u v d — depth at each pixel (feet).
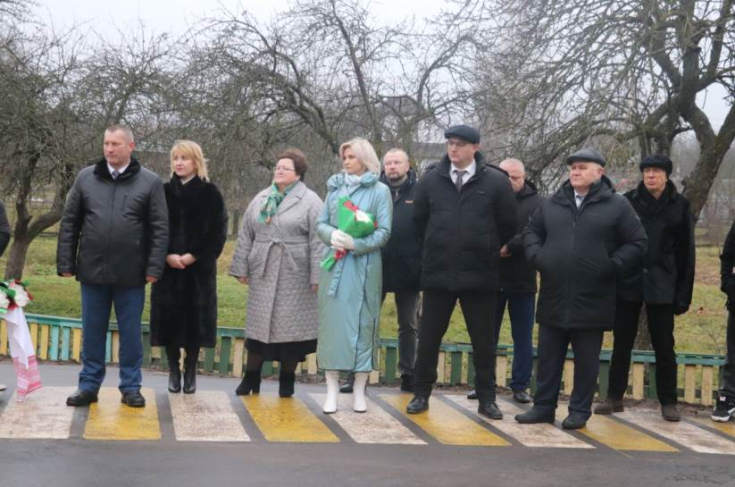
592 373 21.93
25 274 69.26
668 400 23.98
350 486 15.97
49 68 50.88
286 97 41.68
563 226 21.90
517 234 24.36
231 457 17.57
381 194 22.34
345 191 22.39
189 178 23.29
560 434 21.22
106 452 17.49
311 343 23.54
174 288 23.31
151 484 15.49
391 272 25.20
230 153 40.16
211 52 41.47
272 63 41.78
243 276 23.70
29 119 47.91
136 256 21.29
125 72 48.85
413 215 22.91
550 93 31.50
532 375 27.89
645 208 23.48
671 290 23.38
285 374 23.98
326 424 21.03
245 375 24.17
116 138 20.97
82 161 48.88
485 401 22.75
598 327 21.71
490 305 22.41
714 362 27.35
